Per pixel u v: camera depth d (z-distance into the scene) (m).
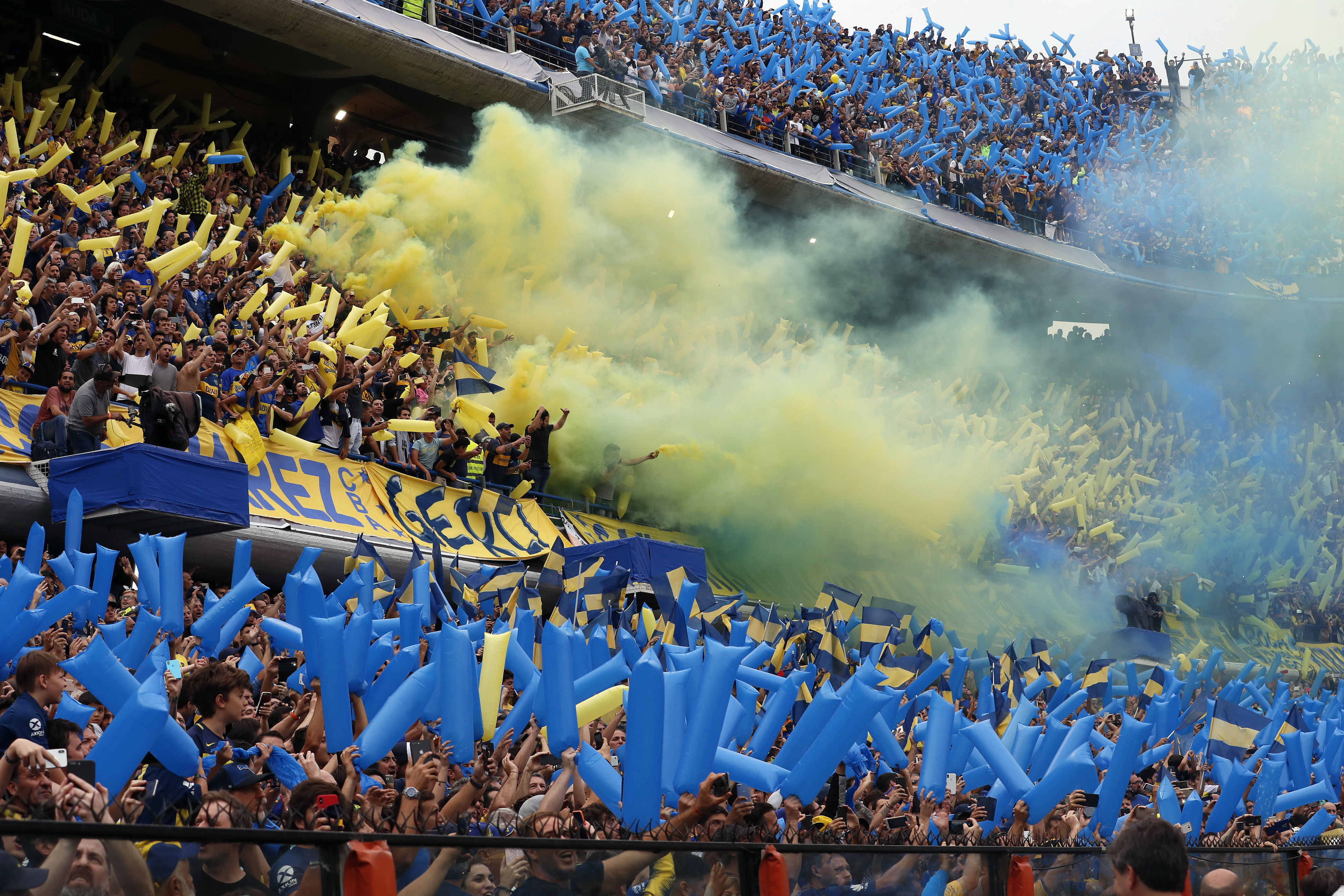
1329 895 4.66
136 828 2.92
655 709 4.50
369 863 3.32
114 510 10.90
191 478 11.25
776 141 26.78
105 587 6.90
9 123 15.50
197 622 6.58
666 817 4.81
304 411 14.22
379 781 4.85
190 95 22.97
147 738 3.74
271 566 13.38
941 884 4.77
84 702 5.68
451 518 15.57
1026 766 6.65
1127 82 38.31
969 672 13.33
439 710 5.28
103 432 11.69
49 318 13.16
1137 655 20.17
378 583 8.34
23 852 2.80
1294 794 7.40
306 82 23.78
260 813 4.22
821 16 32.97
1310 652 27.48
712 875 4.12
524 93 22.03
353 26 19.97
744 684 6.12
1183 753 9.91
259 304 14.95
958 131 31.36
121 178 16.45
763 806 4.58
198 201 17.33
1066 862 5.27
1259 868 5.98
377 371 15.86
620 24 25.39
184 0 19.02
